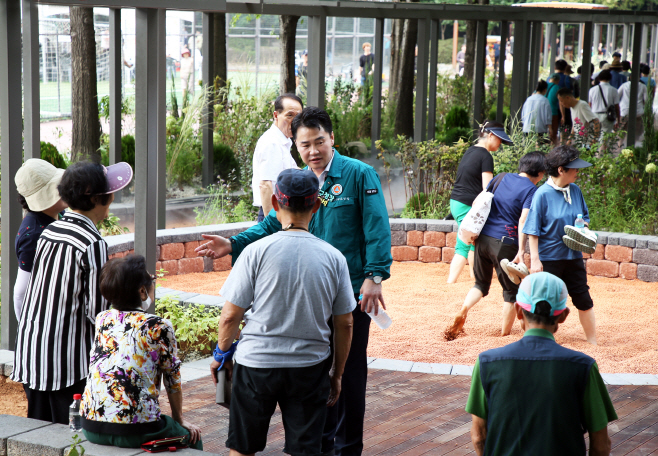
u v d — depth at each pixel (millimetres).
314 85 11891
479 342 6562
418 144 12102
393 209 12680
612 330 6996
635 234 9656
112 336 3312
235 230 9469
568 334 6895
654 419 4684
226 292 3057
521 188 6453
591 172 11555
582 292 6410
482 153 8484
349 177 3812
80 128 12719
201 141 13578
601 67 22969
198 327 6164
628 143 16734
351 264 3861
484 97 18266
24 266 3971
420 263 10312
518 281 6328
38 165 4051
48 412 3781
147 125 5020
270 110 14453
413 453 4168
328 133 3773
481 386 2754
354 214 3834
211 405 4836
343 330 3174
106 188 3646
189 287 8484
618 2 36469
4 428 3521
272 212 3918
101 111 13664
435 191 11906
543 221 6242
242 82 15766
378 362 5824
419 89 13656
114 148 12000
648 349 6426
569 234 6102
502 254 6492
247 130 14344
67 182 3590
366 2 12266
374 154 15305
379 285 3729
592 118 15859
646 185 11773
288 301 2986
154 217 5133
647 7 36719
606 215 10758
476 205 6508
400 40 16953
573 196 6281
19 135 5094
